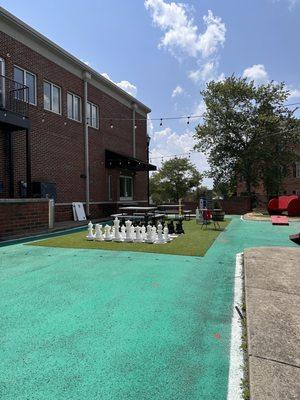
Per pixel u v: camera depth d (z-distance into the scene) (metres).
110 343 3.06
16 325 3.46
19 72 12.67
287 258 6.26
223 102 24.91
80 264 6.29
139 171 23.33
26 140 11.77
